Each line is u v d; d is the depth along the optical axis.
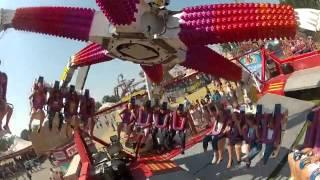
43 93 15.91
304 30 11.16
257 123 12.20
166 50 12.26
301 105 15.53
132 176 13.13
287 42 24.70
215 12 11.56
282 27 11.03
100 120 26.73
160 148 15.92
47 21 12.69
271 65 20.44
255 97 18.06
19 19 12.75
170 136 15.78
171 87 26.73
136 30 11.52
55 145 18.86
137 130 16.03
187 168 14.02
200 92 26.53
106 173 12.97
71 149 19.11
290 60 19.22
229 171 12.75
